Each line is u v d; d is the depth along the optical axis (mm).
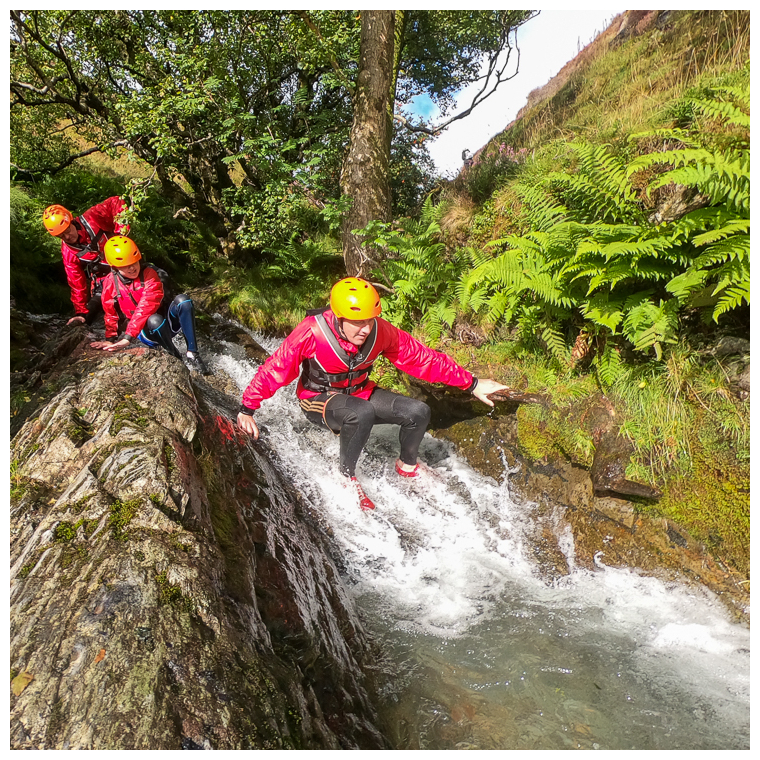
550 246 3719
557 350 3906
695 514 3016
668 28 6586
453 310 4551
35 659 1671
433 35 9664
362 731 2330
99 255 4582
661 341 3205
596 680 2672
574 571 3357
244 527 2764
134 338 3928
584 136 4723
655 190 3771
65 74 7160
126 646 1715
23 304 5438
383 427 4703
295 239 7465
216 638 1865
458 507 3924
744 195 2832
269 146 6250
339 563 3586
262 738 1633
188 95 5625
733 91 3219
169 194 7812
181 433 2975
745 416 2988
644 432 3270
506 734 2420
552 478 3676
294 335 2830
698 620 2889
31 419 3105
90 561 2016
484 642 2973
